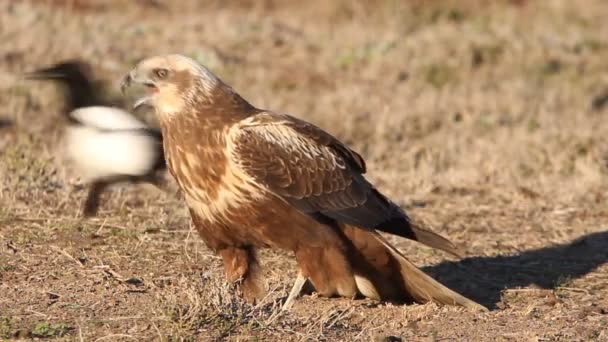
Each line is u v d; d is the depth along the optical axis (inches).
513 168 729.0
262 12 1269.7
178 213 550.0
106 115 463.5
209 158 420.8
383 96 960.9
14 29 1018.1
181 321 384.8
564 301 462.6
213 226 431.2
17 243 488.1
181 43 1050.7
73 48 976.9
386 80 1018.7
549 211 617.0
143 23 1121.4
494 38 1136.2
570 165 743.7
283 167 422.0
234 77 991.0
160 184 473.7
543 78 1047.0
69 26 1056.2
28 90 852.6
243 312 398.3
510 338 406.3
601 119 909.8
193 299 395.5
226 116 423.2
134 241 502.6
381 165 743.7
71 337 382.0
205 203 427.2
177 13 1222.3
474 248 541.3
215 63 1015.0
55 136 679.7
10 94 844.0
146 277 460.4
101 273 459.5
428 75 1034.1
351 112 909.2
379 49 1090.1
